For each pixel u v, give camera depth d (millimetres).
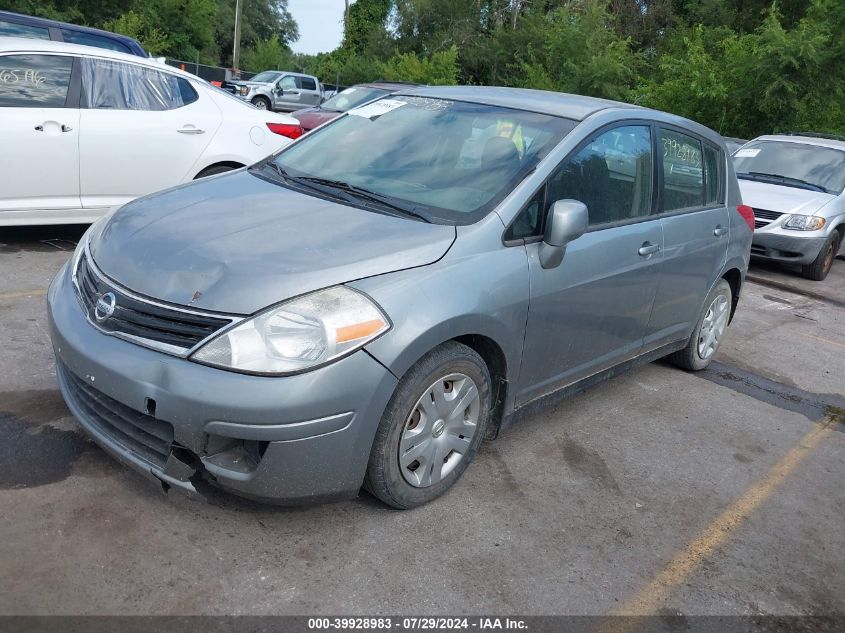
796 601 2990
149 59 6551
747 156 10656
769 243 9375
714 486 3814
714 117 20562
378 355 2730
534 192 3434
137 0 32688
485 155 3650
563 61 28375
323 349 2633
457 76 36062
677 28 34469
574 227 3320
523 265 3309
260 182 3740
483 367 3229
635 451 4059
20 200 5840
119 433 2852
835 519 3660
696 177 4789
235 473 2660
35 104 5844
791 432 4668
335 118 4434
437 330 2885
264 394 2555
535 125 3799
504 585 2795
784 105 18766
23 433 3307
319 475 2729
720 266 5051
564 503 3418
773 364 6016
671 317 4676
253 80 30547
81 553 2631
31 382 3783
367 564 2791
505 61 34719
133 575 2564
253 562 2715
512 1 36062
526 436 4031
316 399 2611
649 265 4164
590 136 3797
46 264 5793
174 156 6457
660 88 21500
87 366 2762
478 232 3213
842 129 19234
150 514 2891
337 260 2842
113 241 3104
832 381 5809
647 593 2889
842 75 18594
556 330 3596
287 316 2633
